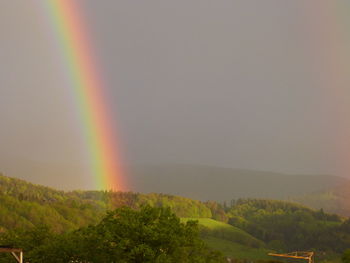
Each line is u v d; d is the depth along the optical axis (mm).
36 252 52562
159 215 53344
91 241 50062
